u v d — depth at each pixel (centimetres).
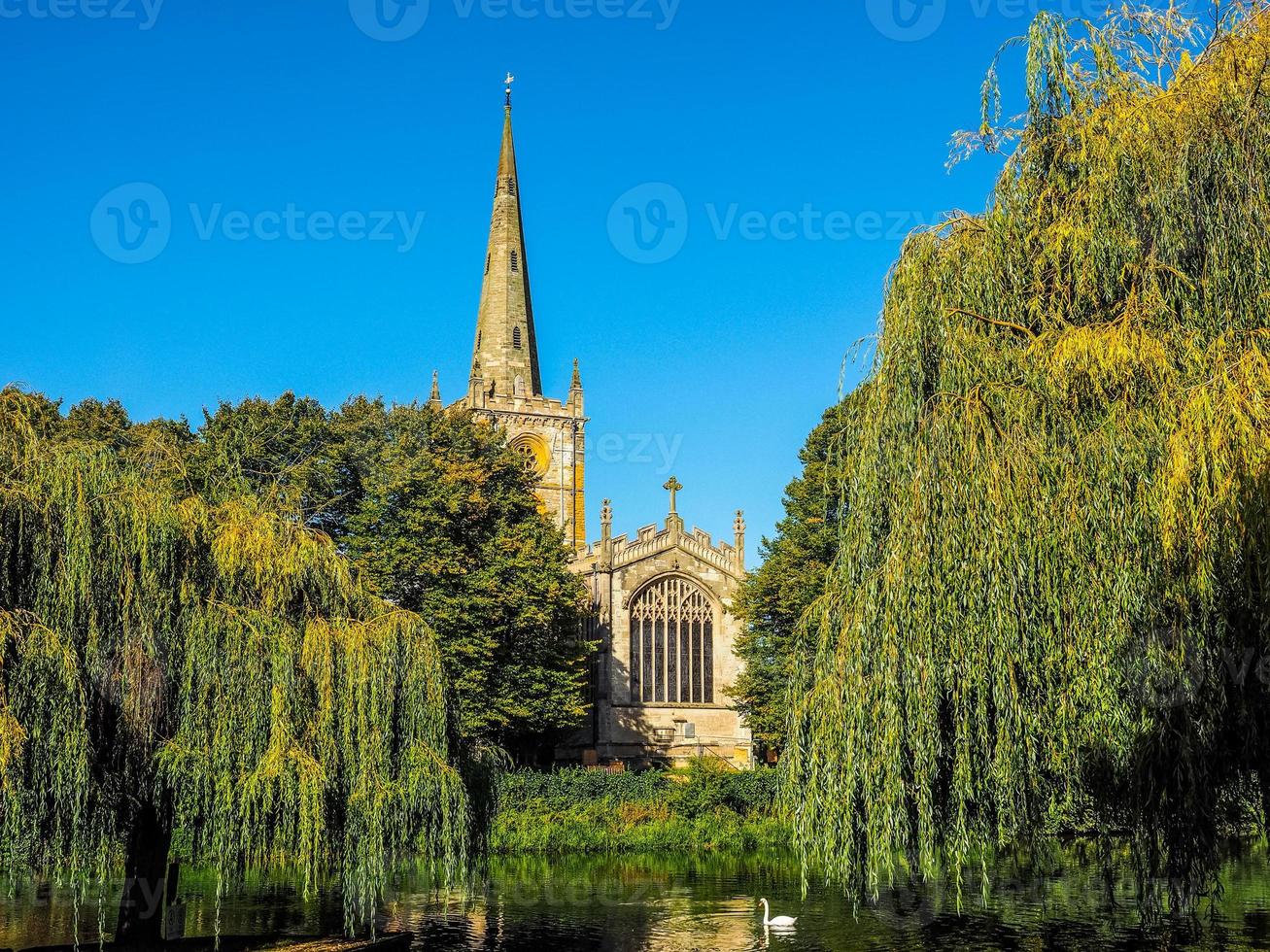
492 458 7038
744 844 6372
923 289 2094
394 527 6219
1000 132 2183
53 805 2380
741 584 8025
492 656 6444
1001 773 1798
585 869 5191
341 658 2905
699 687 10462
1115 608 1747
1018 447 1869
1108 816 1930
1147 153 1927
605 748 9988
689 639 10506
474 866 3312
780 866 5316
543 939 3375
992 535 1834
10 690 2311
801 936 3319
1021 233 2084
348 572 3144
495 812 3406
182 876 4538
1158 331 1858
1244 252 1839
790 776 2133
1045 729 1817
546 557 7088
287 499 3241
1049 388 1891
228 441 6050
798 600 6850
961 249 2108
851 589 2053
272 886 4212
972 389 1955
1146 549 1747
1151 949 2944
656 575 10425
